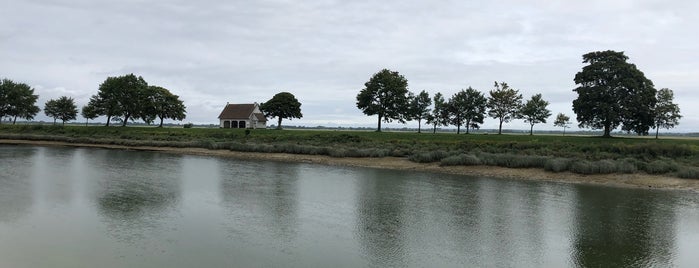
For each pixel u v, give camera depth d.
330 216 15.67
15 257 10.74
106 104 85.62
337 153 38.62
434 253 11.70
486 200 19.11
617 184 24.28
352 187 22.41
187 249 11.63
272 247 11.96
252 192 20.33
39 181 22.34
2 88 88.31
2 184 21.17
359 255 11.43
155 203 17.34
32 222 14.05
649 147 34.62
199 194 19.53
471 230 14.01
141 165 31.39
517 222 15.09
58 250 11.33
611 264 11.03
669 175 25.75
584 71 51.00
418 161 34.03
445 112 68.81
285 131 70.25
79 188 20.48
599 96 49.34
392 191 21.28
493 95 63.50
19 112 89.62
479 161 30.92
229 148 46.53
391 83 70.94
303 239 12.77
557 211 16.95
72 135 66.12
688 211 17.14
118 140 56.34
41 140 60.81
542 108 63.56
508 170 29.12
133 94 86.56
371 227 14.21
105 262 10.52
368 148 42.38
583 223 15.03
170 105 94.12
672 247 12.43
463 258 11.34
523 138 51.53
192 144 50.19
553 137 52.62
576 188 22.88
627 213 16.70
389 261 11.02
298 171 29.31
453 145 43.06
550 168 28.16
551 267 10.80
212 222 14.50
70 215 15.05
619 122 49.97
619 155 33.00
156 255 11.09
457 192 21.19
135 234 12.92
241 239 12.65
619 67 49.03
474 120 67.81
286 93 91.06
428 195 20.20
